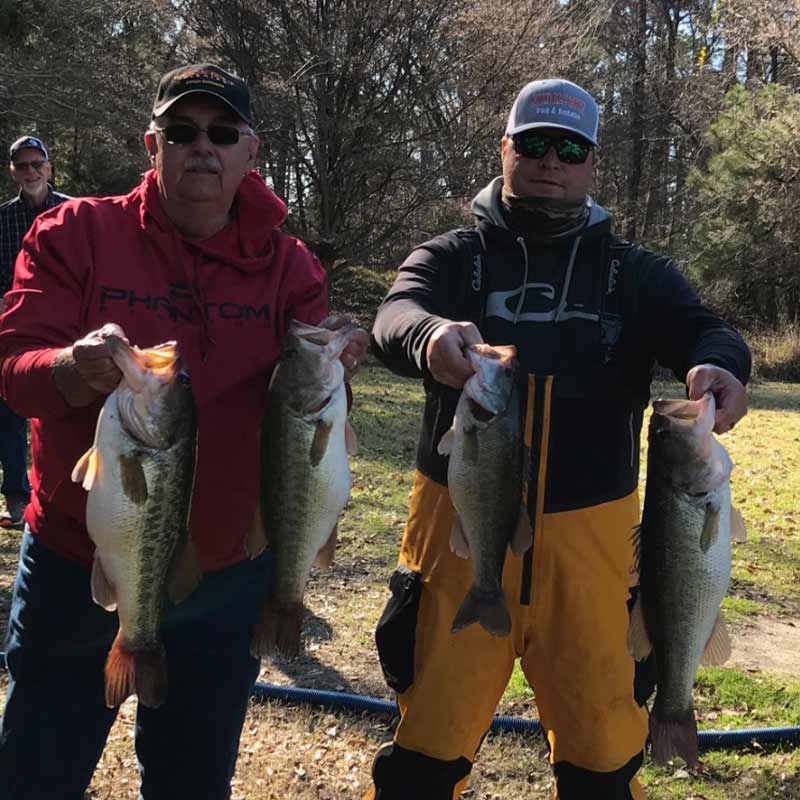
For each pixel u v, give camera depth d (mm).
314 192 22719
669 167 35531
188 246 2604
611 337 2848
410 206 21938
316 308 2818
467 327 2514
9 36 17828
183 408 2322
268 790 3799
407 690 2820
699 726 4512
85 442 2471
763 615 6203
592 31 27781
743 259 23750
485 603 2559
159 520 2309
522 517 2586
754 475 10961
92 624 2549
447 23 20484
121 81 19000
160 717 2676
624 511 2822
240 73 20656
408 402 14375
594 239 2912
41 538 2547
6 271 6281
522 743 4215
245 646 2719
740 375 2598
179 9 20406
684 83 32875
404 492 8844
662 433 2545
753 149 23000
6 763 2529
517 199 2871
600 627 2732
